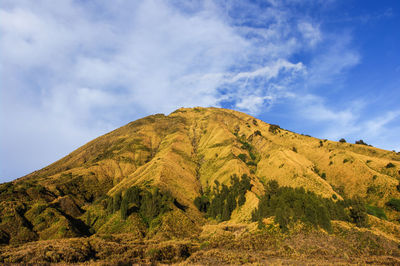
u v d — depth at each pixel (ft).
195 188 348.18
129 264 129.49
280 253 145.59
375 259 138.10
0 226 207.82
